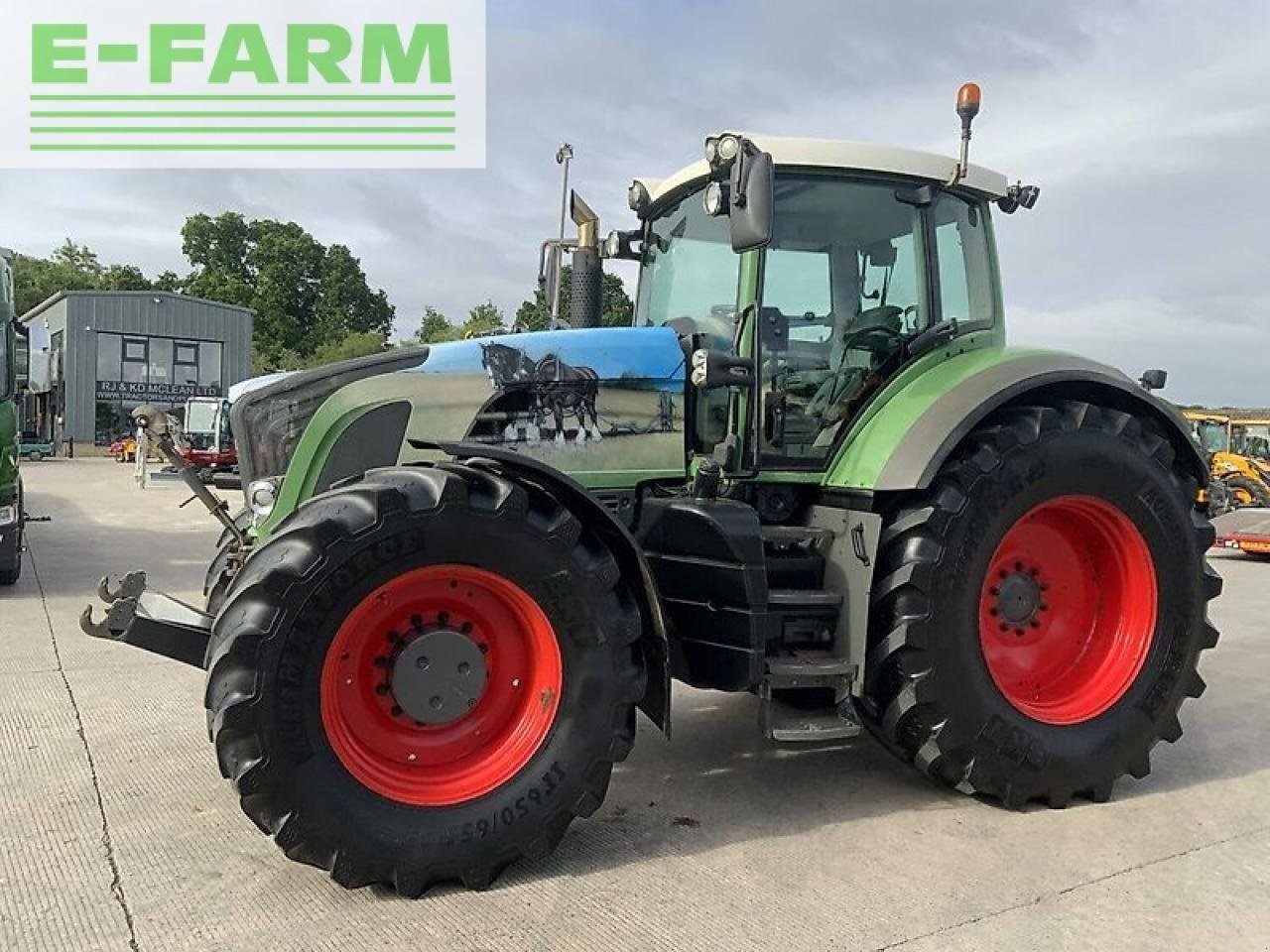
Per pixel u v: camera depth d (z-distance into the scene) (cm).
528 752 314
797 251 404
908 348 421
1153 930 283
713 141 356
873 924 283
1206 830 358
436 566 301
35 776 388
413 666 309
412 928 277
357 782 295
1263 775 420
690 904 294
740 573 342
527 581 309
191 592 805
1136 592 403
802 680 358
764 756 434
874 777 409
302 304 5944
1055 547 409
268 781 282
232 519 408
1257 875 321
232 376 3794
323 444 362
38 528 1262
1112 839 349
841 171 405
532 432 379
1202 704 534
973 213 444
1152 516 397
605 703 316
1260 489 1711
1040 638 407
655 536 375
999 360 400
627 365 390
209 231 5812
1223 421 1936
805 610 377
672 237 453
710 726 476
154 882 302
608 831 349
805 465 402
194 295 5700
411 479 304
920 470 362
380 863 291
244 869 311
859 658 368
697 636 360
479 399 372
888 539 373
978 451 375
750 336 390
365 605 299
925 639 361
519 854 308
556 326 512
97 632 323
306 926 277
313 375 377
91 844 327
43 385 2848
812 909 292
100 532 1226
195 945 266
